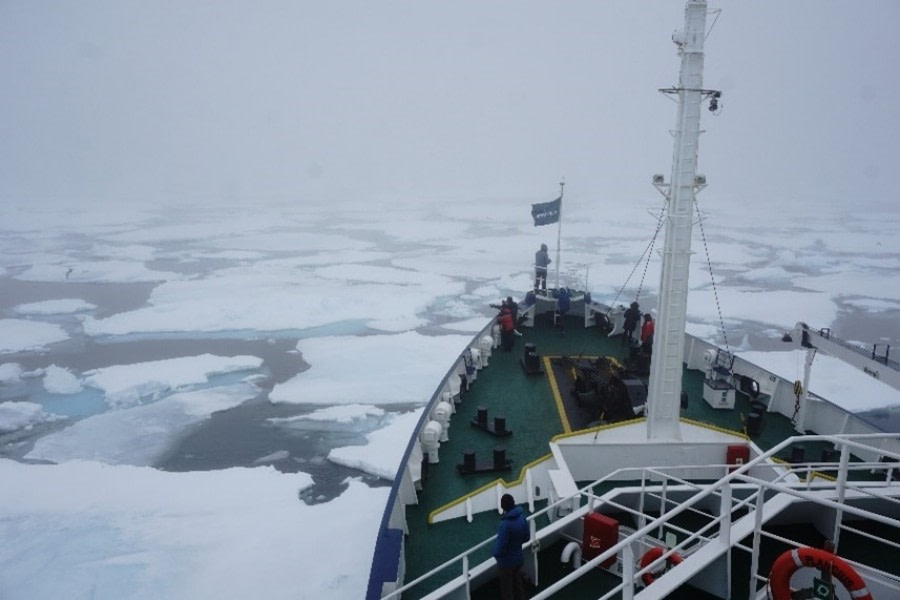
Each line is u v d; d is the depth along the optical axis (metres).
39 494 17.12
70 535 15.12
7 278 53.62
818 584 3.76
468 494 7.19
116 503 16.59
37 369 28.84
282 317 38.06
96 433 21.89
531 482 7.23
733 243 78.56
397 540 5.62
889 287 51.44
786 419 9.14
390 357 29.44
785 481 6.52
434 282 48.62
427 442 7.98
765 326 38.25
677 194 6.84
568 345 12.53
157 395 25.62
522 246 71.12
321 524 15.49
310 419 22.66
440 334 34.53
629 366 10.63
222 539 14.84
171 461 19.84
